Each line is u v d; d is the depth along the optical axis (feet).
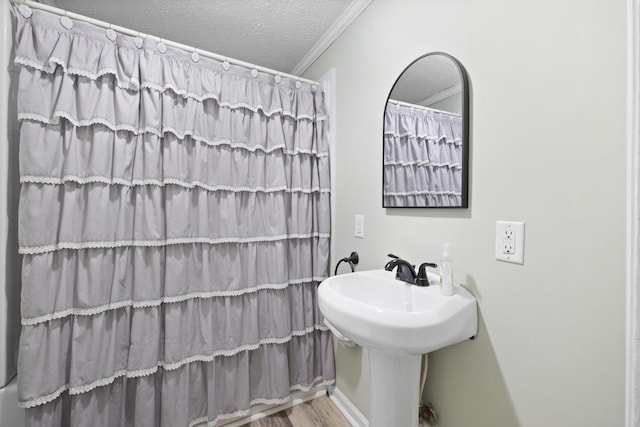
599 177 2.10
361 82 4.82
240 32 5.49
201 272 4.54
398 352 2.56
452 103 3.16
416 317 2.50
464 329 2.78
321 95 5.72
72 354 3.63
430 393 3.47
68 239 3.60
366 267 4.73
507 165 2.69
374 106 4.53
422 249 3.66
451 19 3.23
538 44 2.45
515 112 2.62
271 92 5.22
